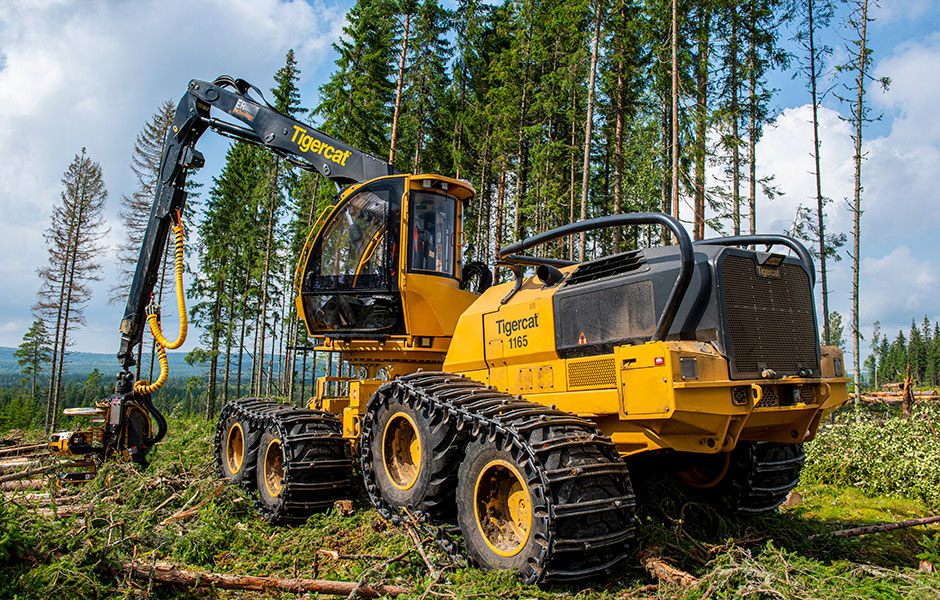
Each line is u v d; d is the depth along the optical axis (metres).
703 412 3.69
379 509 5.35
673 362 3.63
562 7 17.48
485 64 27.81
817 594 3.27
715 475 5.20
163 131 32.75
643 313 4.15
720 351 3.87
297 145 7.79
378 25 21.56
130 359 8.09
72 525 4.54
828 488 8.27
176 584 4.04
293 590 4.00
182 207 8.27
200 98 8.28
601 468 3.76
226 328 34.31
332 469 5.85
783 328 4.23
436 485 4.64
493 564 4.04
